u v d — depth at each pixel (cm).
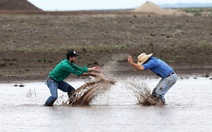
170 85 3061
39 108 3003
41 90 3656
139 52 5319
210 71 4556
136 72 4438
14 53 5156
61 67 3052
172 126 2531
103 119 2694
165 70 3038
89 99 3095
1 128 2520
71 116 2773
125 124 2578
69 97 3112
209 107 2994
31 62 4806
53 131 2456
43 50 5309
